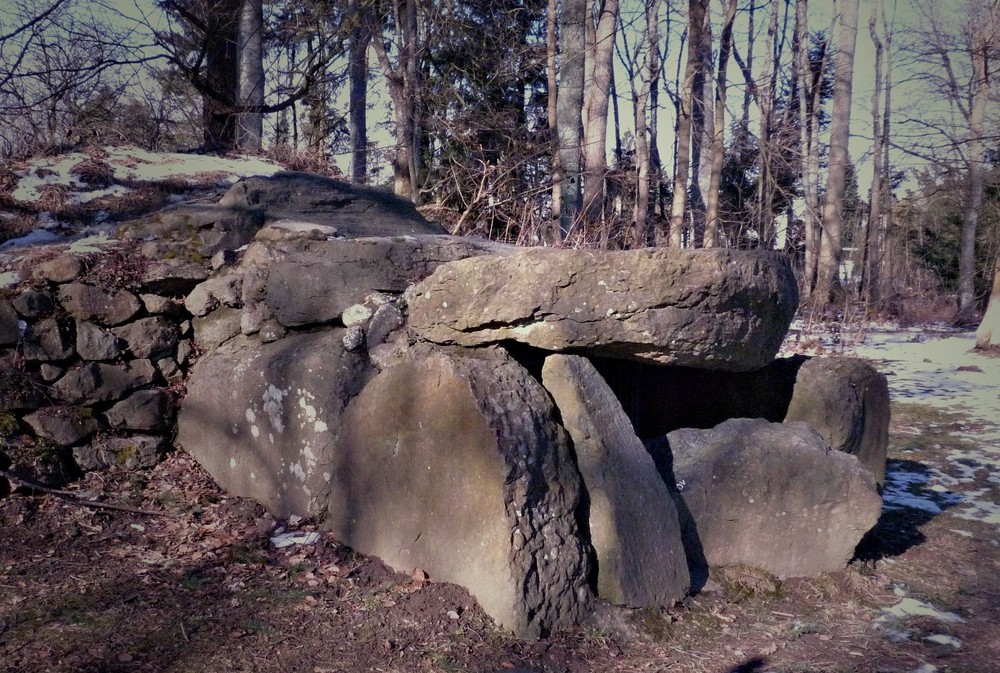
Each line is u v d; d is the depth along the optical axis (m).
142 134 11.80
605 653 3.13
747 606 3.61
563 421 3.58
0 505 3.98
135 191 6.02
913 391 10.02
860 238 24.91
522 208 11.22
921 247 28.41
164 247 5.12
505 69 14.55
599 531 3.42
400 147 11.70
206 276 5.07
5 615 3.16
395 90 11.88
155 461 4.72
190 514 4.28
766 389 4.45
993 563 4.36
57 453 4.33
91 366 4.60
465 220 10.53
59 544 3.79
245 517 4.26
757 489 3.87
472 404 3.36
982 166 21.83
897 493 5.72
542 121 15.93
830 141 21.12
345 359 4.20
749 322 3.62
